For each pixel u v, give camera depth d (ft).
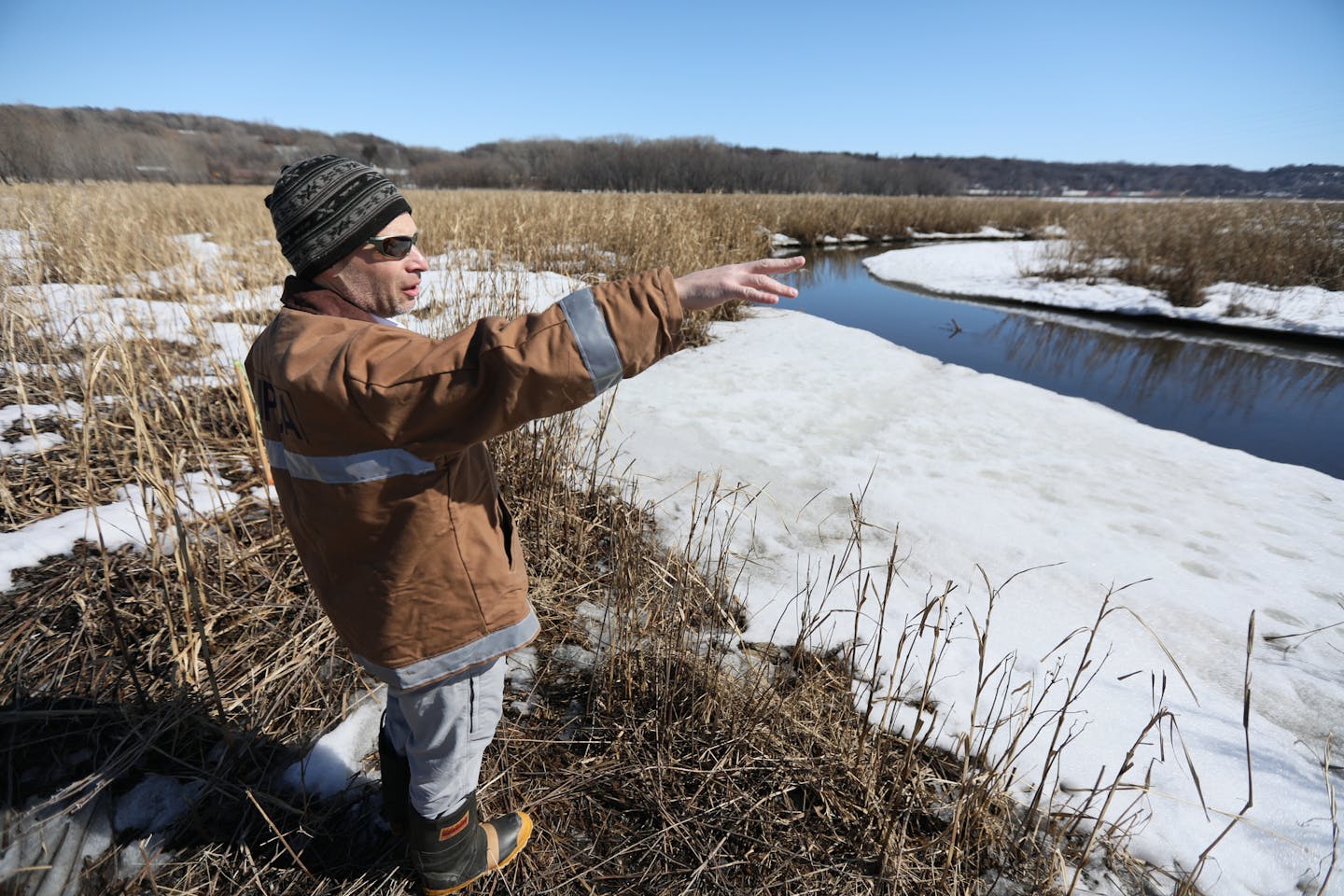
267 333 3.51
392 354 3.00
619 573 7.57
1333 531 11.30
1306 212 43.37
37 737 5.71
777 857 5.50
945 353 25.55
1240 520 11.61
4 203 27.37
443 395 2.92
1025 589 9.54
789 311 27.86
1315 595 9.52
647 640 7.44
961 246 61.67
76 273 19.79
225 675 6.56
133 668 5.70
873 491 12.14
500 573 3.84
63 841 5.01
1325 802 6.26
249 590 7.72
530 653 7.57
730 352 21.17
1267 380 22.40
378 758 6.06
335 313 3.51
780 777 6.12
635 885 5.23
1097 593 9.48
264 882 4.94
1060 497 12.26
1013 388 18.48
